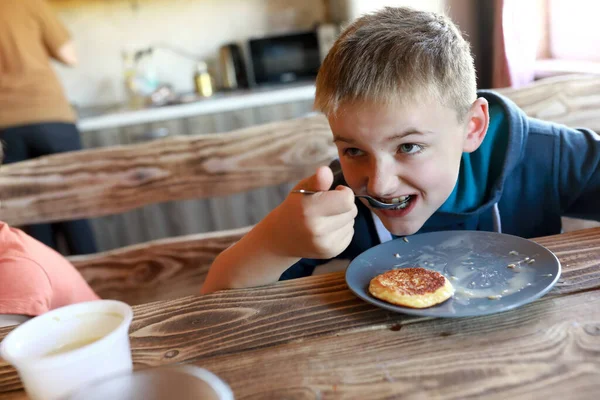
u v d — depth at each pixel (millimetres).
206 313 664
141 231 3082
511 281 643
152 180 1431
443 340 550
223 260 771
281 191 3086
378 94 792
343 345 563
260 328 616
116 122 2826
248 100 2895
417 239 805
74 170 1407
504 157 1031
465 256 731
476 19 2453
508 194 1092
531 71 2188
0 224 1054
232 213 3100
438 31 898
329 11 3451
